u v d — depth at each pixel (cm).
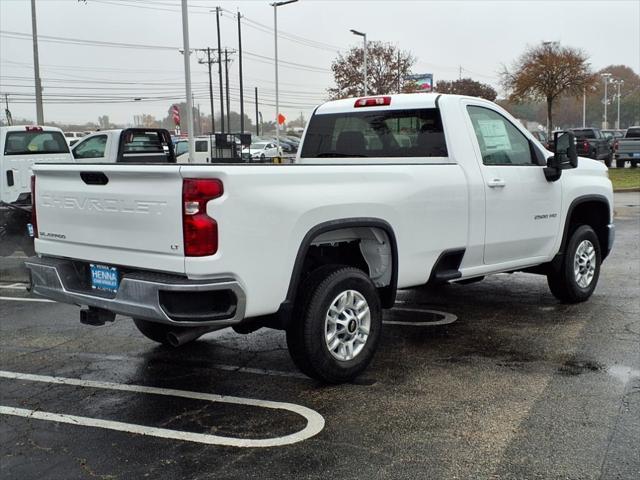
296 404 452
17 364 556
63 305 777
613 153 3372
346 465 363
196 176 394
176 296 398
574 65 3506
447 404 445
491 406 440
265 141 4966
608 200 741
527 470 354
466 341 590
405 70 4822
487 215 583
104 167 430
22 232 1094
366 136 634
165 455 381
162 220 407
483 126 608
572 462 361
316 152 674
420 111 591
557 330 618
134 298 414
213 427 418
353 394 467
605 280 841
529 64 3631
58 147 1248
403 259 515
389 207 494
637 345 567
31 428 423
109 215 438
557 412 427
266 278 422
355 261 535
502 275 900
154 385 499
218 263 397
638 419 414
